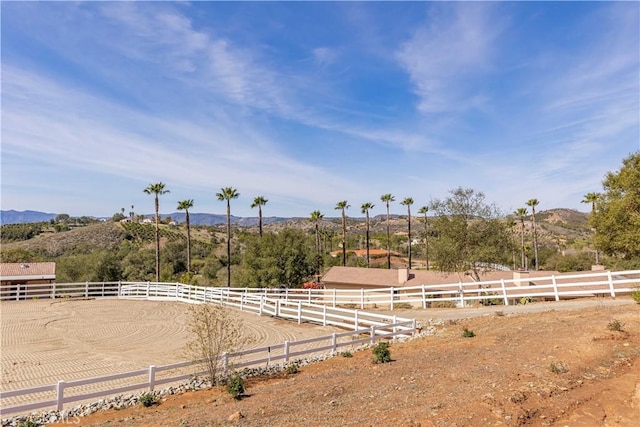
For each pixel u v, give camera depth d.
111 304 34.78
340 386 10.78
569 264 58.47
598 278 30.98
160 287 39.28
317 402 9.65
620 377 9.00
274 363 15.57
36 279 41.56
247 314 27.77
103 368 16.03
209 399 11.46
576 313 16.44
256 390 11.89
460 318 19.69
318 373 13.33
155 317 28.11
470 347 13.45
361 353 16.03
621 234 21.41
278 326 23.97
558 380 8.88
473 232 27.81
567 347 11.23
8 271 40.44
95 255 55.84
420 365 11.94
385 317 20.08
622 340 11.46
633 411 7.30
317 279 56.97
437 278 38.59
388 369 12.05
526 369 9.74
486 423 7.03
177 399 11.88
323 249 97.31
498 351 12.11
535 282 31.42
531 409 7.53
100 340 21.12
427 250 30.31
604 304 18.55
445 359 12.22
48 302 36.00
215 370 13.41
